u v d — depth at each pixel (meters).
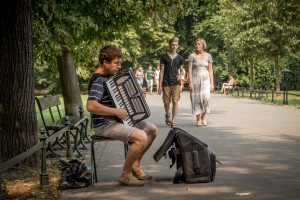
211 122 11.99
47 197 4.77
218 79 39.06
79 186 5.14
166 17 9.13
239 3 27.44
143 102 5.19
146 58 41.38
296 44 26.05
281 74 35.59
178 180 5.27
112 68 5.10
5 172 5.83
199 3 42.62
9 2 5.82
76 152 7.64
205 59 10.87
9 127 5.98
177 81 10.73
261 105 18.78
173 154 5.25
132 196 4.72
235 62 36.22
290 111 15.48
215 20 31.17
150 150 7.71
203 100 10.86
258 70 35.72
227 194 4.73
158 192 4.87
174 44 10.62
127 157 5.15
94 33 10.38
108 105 5.16
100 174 5.87
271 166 6.20
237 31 27.58
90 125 11.47
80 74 31.25
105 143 8.58
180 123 11.83
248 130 10.18
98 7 9.16
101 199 4.63
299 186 5.04
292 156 6.95
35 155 6.16
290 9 25.22
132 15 9.83
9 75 5.92
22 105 6.00
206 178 5.25
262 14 25.73
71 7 8.59
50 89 36.34
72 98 13.07
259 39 25.44
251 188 4.96
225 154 7.18
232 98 25.06
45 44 8.07
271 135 9.33
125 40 27.81
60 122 7.92
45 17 8.43
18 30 5.89
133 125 5.21
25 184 5.34
